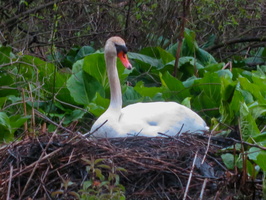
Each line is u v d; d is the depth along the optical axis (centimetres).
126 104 1239
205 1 1619
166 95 1245
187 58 1492
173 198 786
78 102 1262
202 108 1205
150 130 957
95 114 1168
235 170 802
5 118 1029
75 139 840
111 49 1028
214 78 1191
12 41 1714
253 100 1186
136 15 1698
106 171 796
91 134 902
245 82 1163
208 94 1199
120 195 707
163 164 811
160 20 1731
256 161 790
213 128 968
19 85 1272
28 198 747
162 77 1258
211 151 862
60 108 1255
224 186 789
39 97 1240
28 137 891
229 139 831
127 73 1307
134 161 807
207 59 1586
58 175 788
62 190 751
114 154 823
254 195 798
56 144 816
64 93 1284
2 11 1736
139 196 788
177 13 1711
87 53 1622
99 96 1196
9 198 746
